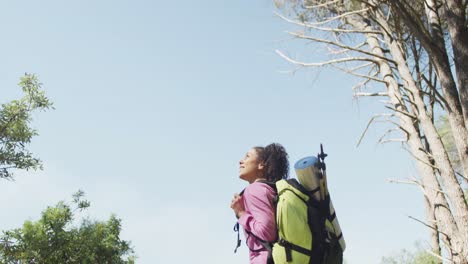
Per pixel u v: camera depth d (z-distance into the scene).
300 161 1.73
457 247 6.30
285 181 1.78
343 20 9.29
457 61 6.03
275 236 1.71
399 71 7.94
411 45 8.60
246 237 1.82
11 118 18.64
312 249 1.63
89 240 22.77
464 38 6.03
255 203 1.77
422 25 6.33
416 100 7.54
